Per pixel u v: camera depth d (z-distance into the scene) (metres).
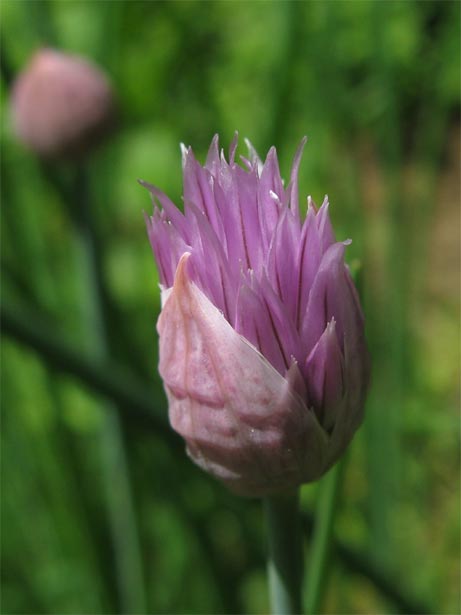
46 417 0.17
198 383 0.07
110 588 0.16
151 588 0.17
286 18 0.14
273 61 0.15
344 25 0.16
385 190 0.16
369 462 0.15
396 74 0.15
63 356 0.10
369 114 0.16
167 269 0.07
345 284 0.07
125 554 0.16
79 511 0.16
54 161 0.14
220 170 0.07
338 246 0.06
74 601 0.17
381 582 0.12
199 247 0.07
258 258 0.07
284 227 0.06
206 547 0.15
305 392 0.07
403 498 0.17
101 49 0.16
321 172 0.17
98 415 0.17
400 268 0.15
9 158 0.17
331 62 0.15
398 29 0.16
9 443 0.17
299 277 0.07
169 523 0.17
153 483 0.16
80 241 0.14
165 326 0.07
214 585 0.16
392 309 0.15
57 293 0.17
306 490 0.17
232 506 0.13
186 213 0.07
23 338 0.10
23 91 0.13
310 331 0.07
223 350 0.07
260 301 0.06
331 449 0.07
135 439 0.14
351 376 0.07
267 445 0.07
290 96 0.14
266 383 0.07
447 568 0.17
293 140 0.16
